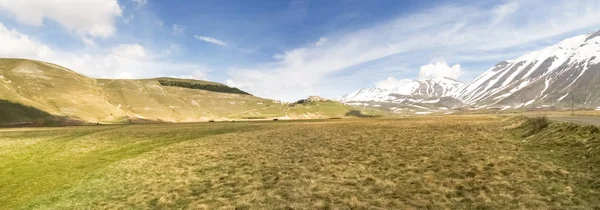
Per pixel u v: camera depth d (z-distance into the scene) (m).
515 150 27.47
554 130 30.42
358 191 19.52
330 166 26.61
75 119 193.12
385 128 62.50
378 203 17.23
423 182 20.30
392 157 28.56
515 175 19.86
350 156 30.66
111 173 29.33
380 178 21.98
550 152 24.59
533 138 31.61
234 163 30.80
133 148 45.53
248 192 21.06
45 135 67.38
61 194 23.61
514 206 15.18
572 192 16.11
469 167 22.88
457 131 48.09
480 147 30.59
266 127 84.44
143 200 21.09
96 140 55.34
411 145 34.94
